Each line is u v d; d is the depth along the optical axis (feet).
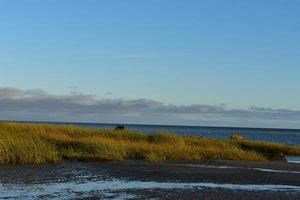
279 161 131.13
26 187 70.18
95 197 63.41
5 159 96.43
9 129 119.14
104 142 122.21
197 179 84.94
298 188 77.00
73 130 137.39
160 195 65.98
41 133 123.34
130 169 96.63
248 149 151.02
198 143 145.07
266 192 71.41
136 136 142.72
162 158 118.11
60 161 104.53
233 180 84.89
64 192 66.90
